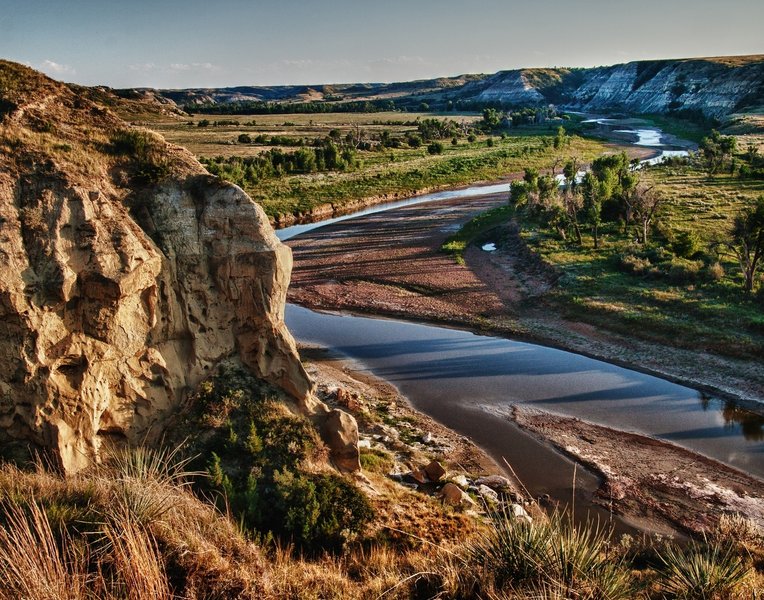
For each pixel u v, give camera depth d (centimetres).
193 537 1030
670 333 3844
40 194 1703
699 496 2262
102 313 1691
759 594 1100
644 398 3169
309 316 4697
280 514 1612
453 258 6028
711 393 3194
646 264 4969
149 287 1816
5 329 1576
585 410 3042
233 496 1588
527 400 3169
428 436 2689
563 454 2591
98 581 842
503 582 977
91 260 1675
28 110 1941
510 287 5128
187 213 1984
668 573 1223
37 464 1545
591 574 972
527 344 4022
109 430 1752
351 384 3362
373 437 2612
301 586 1047
